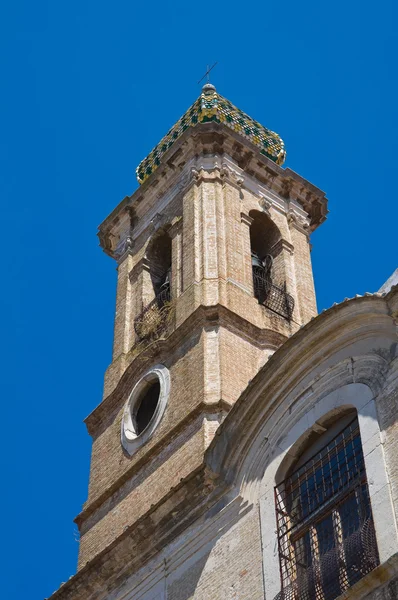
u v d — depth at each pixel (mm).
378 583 20297
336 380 24672
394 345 23531
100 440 35188
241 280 36406
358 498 22516
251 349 33688
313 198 42594
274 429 25766
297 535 23578
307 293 39031
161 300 38312
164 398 33031
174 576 26172
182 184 40312
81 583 28656
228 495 26078
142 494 31078
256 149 41406
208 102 45594
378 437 22531
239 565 24391
